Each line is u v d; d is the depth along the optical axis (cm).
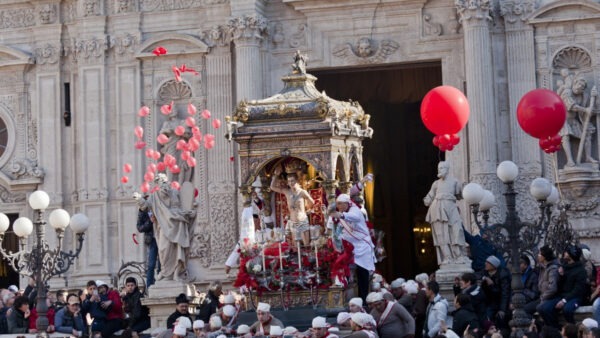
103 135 4769
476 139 4328
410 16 4553
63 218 2978
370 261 2436
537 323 2697
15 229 3022
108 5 4809
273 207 2552
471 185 2961
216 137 4647
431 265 5603
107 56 4806
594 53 4362
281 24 4656
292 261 2458
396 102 5106
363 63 4584
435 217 3606
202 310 3127
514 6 4422
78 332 3000
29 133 4916
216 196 4628
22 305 3184
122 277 4684
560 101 2762
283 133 2427
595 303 2547
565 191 4359
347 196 2431
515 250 2658
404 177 5606
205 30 4712
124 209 4731
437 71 4934
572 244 3175
